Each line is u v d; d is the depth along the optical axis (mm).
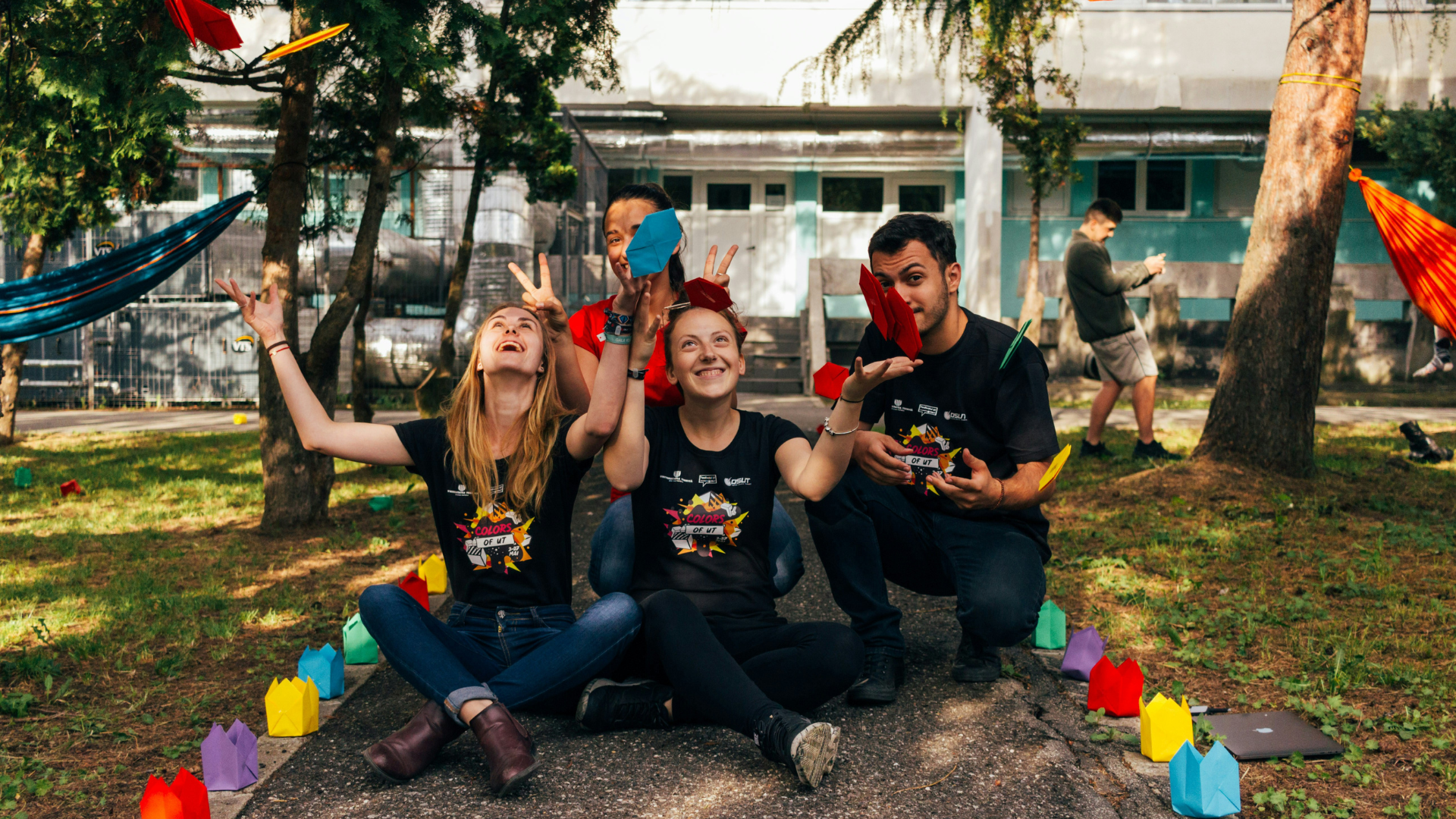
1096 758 2553
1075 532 5168
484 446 2623
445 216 13609
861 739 2652
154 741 2715
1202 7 14234
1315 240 6227
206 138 12812
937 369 3115
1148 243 16250
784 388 14031
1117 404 12266
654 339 2553
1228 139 14445
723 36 14469
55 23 4047
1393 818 2203
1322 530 5125
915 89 14328
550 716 2832
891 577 3338
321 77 5172
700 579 2756
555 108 8180
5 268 12930
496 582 2666
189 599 4070
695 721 2736
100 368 13445
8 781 2400
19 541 5227
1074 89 11562
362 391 7785
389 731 2725
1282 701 2916
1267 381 6297
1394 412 11477
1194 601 3936
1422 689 2922
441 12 4520
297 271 5453
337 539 5328
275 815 2211
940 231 3000
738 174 16625
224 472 7699
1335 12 6121
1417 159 12445
